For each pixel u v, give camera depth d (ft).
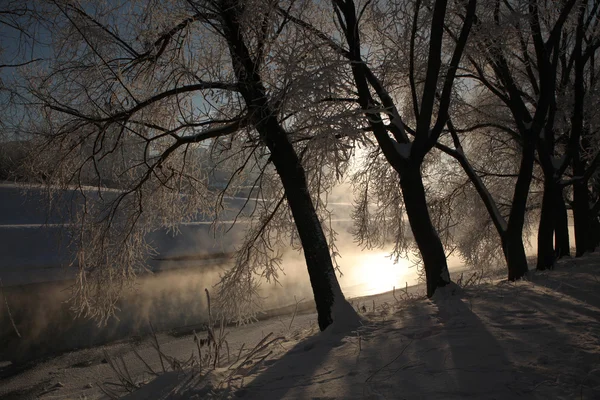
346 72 20.44
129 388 15.64
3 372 27.89
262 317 39.81
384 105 27.35
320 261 20.85
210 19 23.93
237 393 12.41
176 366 15.44
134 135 26.18
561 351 13.08
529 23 31.91
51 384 25.34
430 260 24.43
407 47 28.84
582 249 44.68
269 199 29.01
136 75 27.40
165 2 26.08
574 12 35.45
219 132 23.29
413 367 12.82
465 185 48.47
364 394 11.26
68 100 26.30
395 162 25.17
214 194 31.04
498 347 13.82
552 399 10.10
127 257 28.66
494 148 48.19
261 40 22.12
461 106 39.68
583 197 45.03
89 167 27.37
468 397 10.54
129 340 34.12
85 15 24.52
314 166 20.88
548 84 32.01
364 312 24.22
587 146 48.73
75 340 34.01
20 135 24.81
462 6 28.66
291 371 13.88
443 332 15.99
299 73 19.53
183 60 26.53
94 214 27.50
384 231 39.37
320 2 29.99
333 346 16.19
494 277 47.34
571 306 18.75
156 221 30.96
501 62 33.65
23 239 54.49
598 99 44.93
